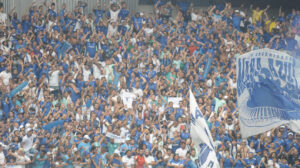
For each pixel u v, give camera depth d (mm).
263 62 42438
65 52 70812
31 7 74625
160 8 82750
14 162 47969
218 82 69688
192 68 70938
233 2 91312
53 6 77125
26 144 50219
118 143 53719
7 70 62625
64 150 49750
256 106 42156
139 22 79500
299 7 92812
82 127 55156
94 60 69000
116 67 68125
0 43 68312
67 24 75438
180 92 66000
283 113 42062
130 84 65500
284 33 85312
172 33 78500
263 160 54750
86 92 62031
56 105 58469
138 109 59188
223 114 62344
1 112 56406
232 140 56875
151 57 73125
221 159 53156
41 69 64875
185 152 52969
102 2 84500
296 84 42500
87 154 50250
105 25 77750
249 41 82500
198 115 40906
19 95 59469
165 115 60125
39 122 55031
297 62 42656
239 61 42406
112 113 58531
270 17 92562
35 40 72375
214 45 77750
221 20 82875
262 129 42281
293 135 59781
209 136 41000
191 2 88312
